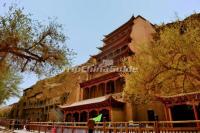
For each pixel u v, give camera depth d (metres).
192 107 21.86
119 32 43.75
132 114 28.11
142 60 17.42
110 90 34.16
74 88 46.12
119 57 36.44
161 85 16.50
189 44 14.30
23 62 11.98
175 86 17.09
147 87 16.66
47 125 29.06
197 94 18.66
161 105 27.78
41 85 64.69
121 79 30.91
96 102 29.94
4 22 9.89
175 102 21.52
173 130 13.38
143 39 38.41
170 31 15.68
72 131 22.97
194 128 12.28
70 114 38.59
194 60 14.16
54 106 51.38
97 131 20.20
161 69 15.84
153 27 43.56
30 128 35.22
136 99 18.44
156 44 17.20
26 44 10.78
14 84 31.70
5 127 43.84
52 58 11.77
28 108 64.50
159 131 14.19
